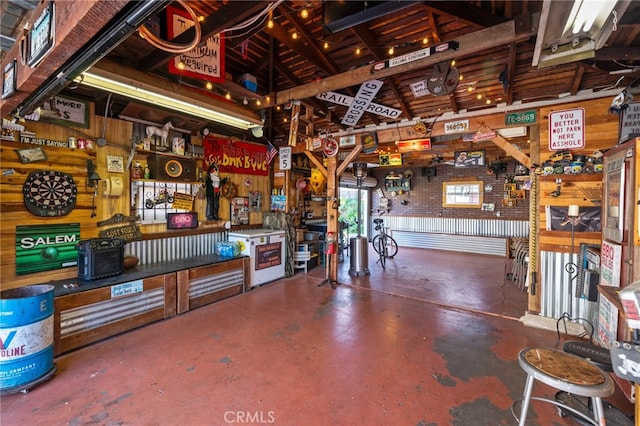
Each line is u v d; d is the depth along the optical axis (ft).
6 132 9.53
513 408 6.97
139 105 11.95
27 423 6.48
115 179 12.10
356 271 19.76
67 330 9.33
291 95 13.20
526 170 25.53
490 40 8.54
